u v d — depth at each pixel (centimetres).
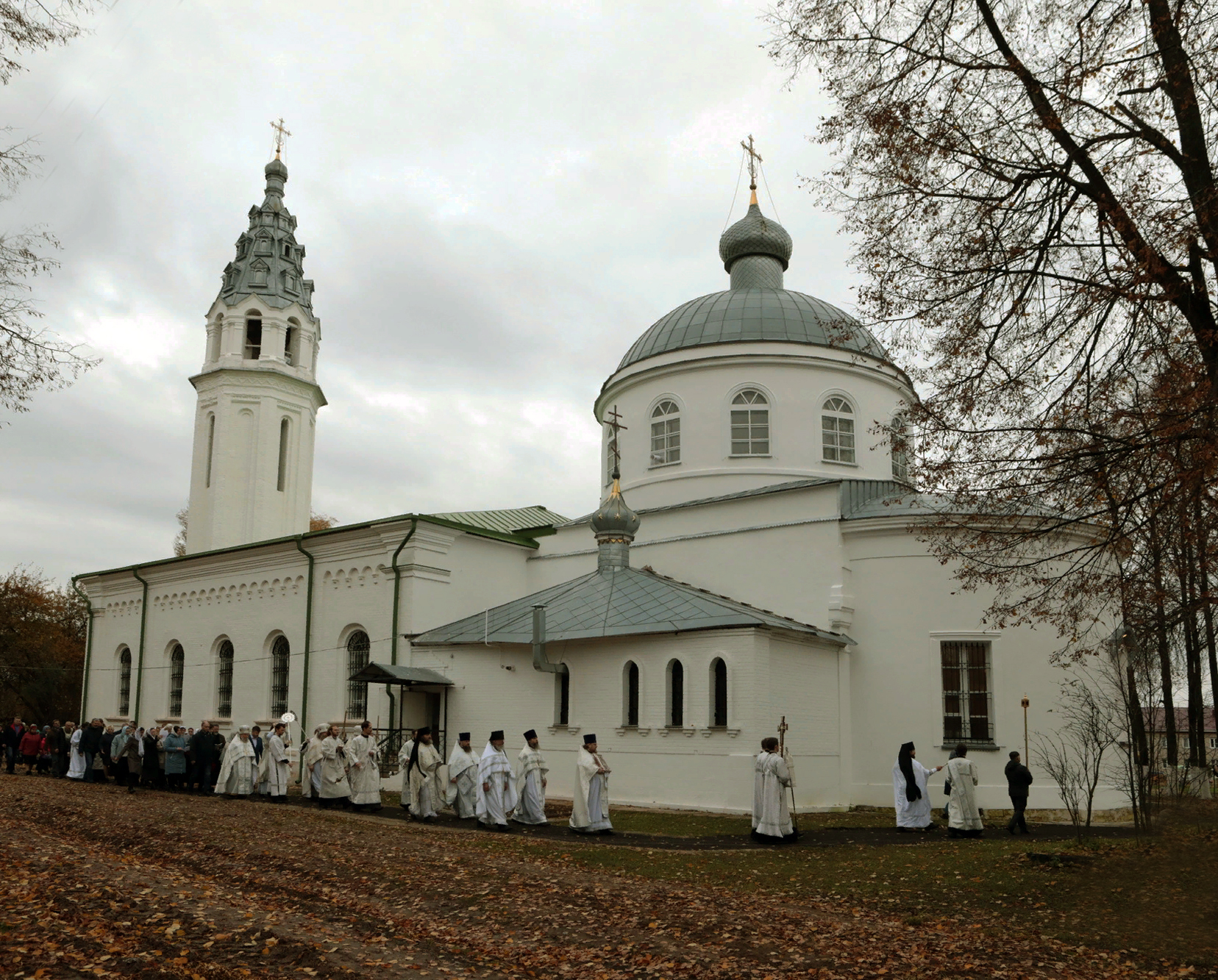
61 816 1888
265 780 2520
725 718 2258
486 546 3116
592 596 2623
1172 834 1458
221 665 3491
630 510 2875
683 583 2817
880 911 1163
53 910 984
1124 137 1235
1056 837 1834
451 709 2725
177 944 890
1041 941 1025
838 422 3156
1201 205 1105
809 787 2330
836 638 2464
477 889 1210
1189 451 1138
